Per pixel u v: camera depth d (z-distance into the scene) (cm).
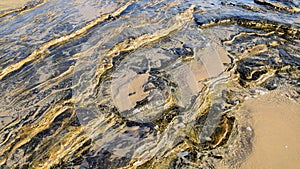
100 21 560
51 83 404
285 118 377
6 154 312
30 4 646
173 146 342
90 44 486
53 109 364
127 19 565
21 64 445
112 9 600
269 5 634
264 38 529
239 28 557
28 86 401
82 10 602
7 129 338
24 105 371
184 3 638
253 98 415
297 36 536
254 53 495
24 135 331
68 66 435
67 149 322
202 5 636
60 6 628
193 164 328
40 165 304
